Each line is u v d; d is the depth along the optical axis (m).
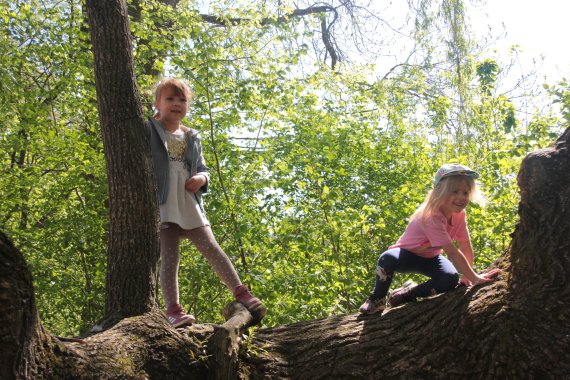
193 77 7.39
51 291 8.41
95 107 8.60
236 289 3.73
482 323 2.98
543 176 2.94
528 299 2.88
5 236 2.55
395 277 8.27
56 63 8.80
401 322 3.33
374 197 10.35
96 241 8.98
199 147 3.98
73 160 8.84
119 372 2.93
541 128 8.05
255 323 3.71
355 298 7.48
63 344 2.84
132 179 3.43
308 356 3.40
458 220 3.71
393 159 10.55
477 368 2.94
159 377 3.11
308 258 7.46
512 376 2.84
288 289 6.82
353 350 3.31
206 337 3.44
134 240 3.43
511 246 3.13
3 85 8.21
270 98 8.23
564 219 2.87
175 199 3.71
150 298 3.45
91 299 8.95
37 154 9.61
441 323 3.14
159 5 8.80
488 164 7.88
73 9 8.70
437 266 3.62
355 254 8.37
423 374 3.07
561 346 2.76
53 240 8.86
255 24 9.02
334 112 10.81
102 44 3.48
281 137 8.89
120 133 3.45
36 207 9.52
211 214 7.71
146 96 8.48
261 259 7.39
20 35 8.62
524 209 3.01
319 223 7.18
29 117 8.49
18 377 2.52
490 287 3.11
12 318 2.47
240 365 3.38
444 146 10.15
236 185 7.72
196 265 7.30
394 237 8.36
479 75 10.48
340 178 10.12
